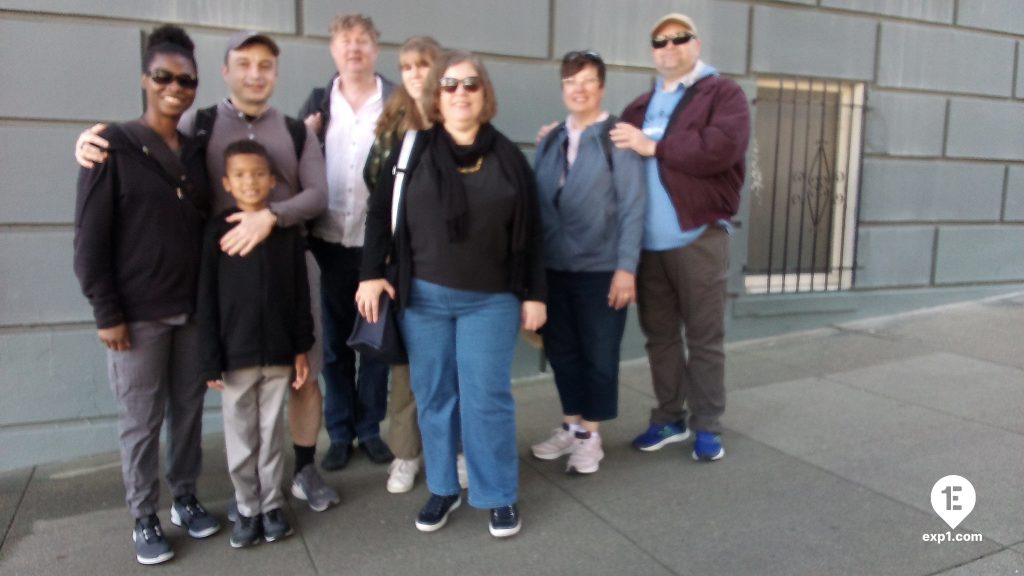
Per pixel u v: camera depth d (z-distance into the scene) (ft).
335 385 11.68
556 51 15.12
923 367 15.83
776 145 17.81
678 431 12.28
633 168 10.62
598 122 10.77
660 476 11.16
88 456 12.55
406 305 9.11
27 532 9.86
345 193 11.16
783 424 13.00
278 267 8.89
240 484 9.21
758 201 18.02
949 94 19.60
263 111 9.80
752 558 8.93
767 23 17.06
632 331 16.79
